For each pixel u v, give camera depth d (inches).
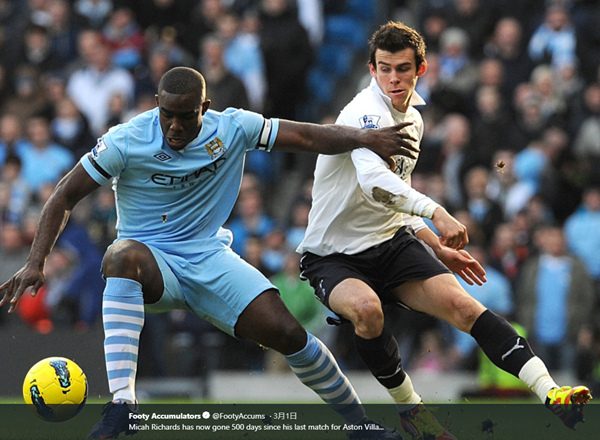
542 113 1923.0
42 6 2177.7
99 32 2105.1
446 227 704.4
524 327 1608.0
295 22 2089.1
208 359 1549.0
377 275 779.4
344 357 1553.9
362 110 767.1
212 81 1937.7
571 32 2017.7
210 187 759.7
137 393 1493.6
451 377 1494.8
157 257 745.0
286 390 1497.3
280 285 1576.0
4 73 2081.7
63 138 1921.8
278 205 2076.8
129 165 740.0
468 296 733.3
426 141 1871.3
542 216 1739.7
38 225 730.2
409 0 2428.6
